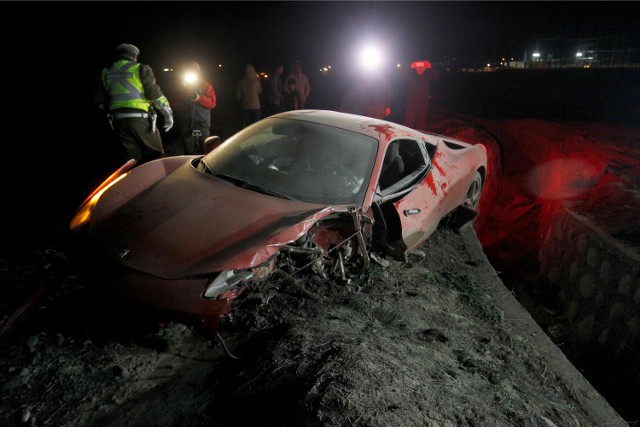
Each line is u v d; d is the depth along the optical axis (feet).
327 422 7.15
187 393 8.47
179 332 10.03
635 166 31.19
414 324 11.91
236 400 8.09
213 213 10.52
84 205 11.46
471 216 18.69
